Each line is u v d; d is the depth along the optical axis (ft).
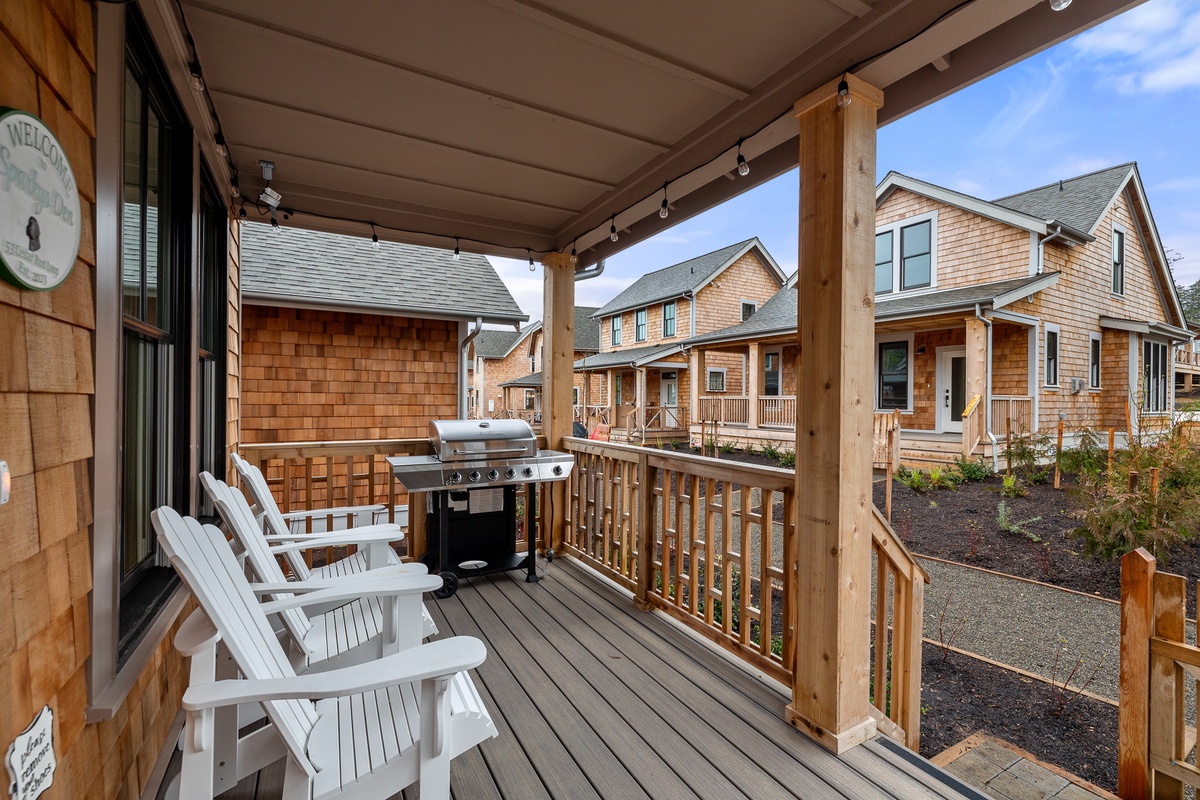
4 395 3.14
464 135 9.12
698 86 7.73
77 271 4.01
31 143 3.35
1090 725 9.49
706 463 9.32
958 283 36.37
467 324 22.50
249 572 8.80
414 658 4.27
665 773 6.13
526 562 12.33
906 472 29.43
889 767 6.23
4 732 3.04
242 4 6.13
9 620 3.13
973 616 14.15
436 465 11.05
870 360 6.67
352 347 21.16
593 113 8.46
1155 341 41.55
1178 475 18.85
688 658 8.80
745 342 42.27
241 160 9.91
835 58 6.64
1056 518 22.04
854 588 6.59
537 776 6.07
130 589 5.82
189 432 7.09
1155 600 6.74
